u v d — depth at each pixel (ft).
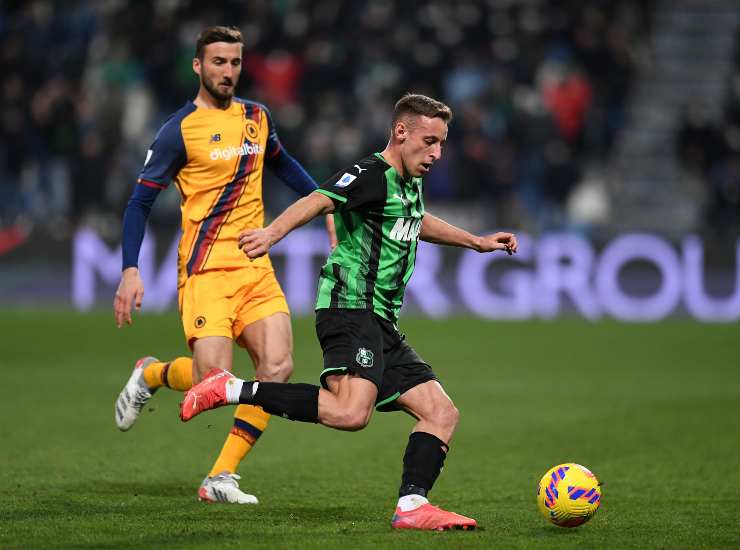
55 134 235.61
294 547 56.13
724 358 157.79
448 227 67.46
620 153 253.85
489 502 72.23
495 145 230.89
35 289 215.92
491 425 106.63
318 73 246.47
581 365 150.51
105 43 263.70
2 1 259.60
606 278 205.16
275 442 98.27
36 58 250.16
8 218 233.76
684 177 249.75
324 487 77.15
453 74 244.22
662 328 190.70
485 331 185.06
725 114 241.35
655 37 267.59
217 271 72.74
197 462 87.51
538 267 206.59
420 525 60.85
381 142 230.68
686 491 75.87
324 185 60.85
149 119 245.24
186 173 73.41
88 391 126.00
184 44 247.91
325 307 62.95
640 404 119.44
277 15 253.44
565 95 241.76
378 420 112.37
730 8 268.82
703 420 109.29
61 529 60.75
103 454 90.22
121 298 70.49
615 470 84.48
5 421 106.32
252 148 74.38
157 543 57.06
